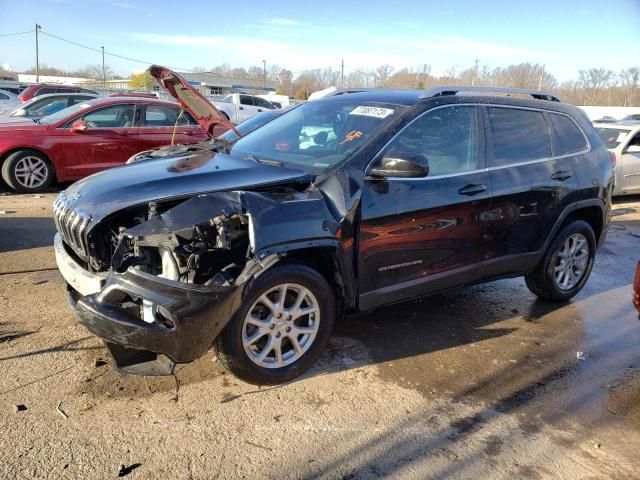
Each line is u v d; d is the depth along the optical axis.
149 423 3.14
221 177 3.69
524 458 3.02
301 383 3.67
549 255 5.06
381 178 3.80
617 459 3.06
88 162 9.47
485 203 4.32
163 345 3.05
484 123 4.47
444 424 3.30
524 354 4.27
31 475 2.68
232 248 3.34
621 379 3.95
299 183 3.72
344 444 3.07
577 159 5.10
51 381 3.48
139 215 3.48
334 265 3.66
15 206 8.19
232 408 3.33
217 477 2.76
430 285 4.18
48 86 20.28
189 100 5.53
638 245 8.03
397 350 4.22
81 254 3.54
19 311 4.43
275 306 3.47
